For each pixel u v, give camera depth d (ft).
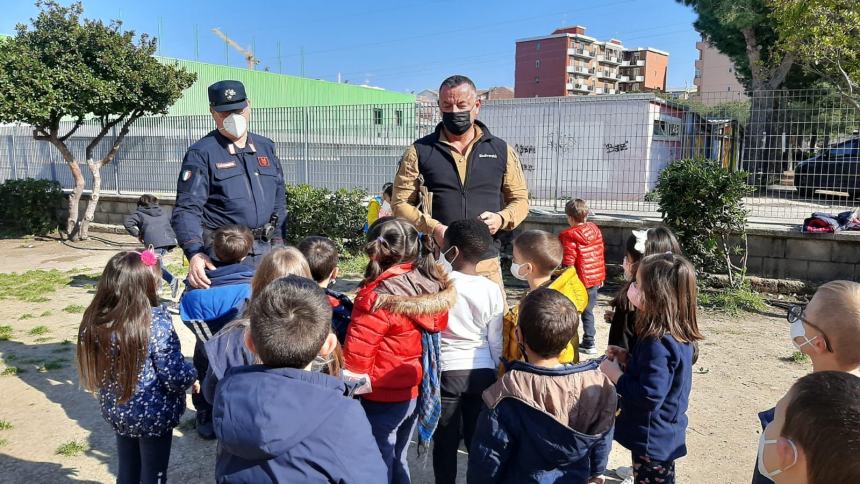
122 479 9.21
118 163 44.86
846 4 25.70
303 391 6.01
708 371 16.56
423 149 12.66
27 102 33.81
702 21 61.00
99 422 13.64
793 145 26.09
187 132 41.91
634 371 8.37
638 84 337.72
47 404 14.55
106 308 8.55
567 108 31.68
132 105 38.45
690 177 24.59
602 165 30.53
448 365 9.50
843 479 3.68
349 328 8.81
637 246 11.68
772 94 26.16
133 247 38.42
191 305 11.97
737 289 24.27
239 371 6.32
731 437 12.81
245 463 6.10
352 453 6.07
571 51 293.43
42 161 48.62
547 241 10.31
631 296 8.83
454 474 9.76
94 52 36.52
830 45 25.50
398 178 12.92
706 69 221.46
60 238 41.75
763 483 6.34
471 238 9.61
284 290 6.43
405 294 8.57
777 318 21.71
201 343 12.26
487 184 12.62
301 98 79.30
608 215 28.60
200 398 12.81
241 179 12.89
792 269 24.76
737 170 24.77
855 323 5.99
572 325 7.49
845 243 23.73
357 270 29.63
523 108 32.96
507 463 7.43
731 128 29.30
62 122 46.80
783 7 27.43
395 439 9.36
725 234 24.76
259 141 13.65
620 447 12.63
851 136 25.40
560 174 31.63
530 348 7.58
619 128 30.63
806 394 4.09
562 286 10.27
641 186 29.66
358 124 36.04
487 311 9.55
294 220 33.37
